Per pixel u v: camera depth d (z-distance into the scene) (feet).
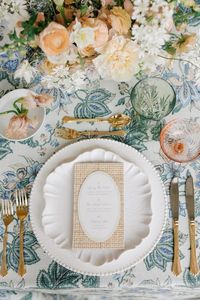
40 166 2.71
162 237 2.53
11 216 2.61
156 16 2.38
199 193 2.61
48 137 2.77
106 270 2.43
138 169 2.60
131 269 2.47
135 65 2.48
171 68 2.85
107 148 2.68
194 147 2.70
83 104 2.83
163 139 2.72
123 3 2.53
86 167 2.62
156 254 2.50
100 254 2.47
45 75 2.73
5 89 2.89
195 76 2.78
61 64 2.52
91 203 2.56
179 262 2.48
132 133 2.75
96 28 2.34
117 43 2.40
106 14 2.49
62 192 2.61
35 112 2.83
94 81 2.86
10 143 2.76
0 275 2.50
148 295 2.87
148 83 2.82
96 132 2.75
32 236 2.57
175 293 2.70
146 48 2.43
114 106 2.81
